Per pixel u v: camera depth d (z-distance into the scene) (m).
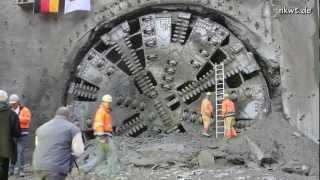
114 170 13.59
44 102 18.73
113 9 18.83
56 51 18.91
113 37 18.88
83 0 18.56
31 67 18.91
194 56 18.66
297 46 17.92
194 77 18.58
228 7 18.52
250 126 18.02
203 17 18.88
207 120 17.75
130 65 18.77
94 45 19.06
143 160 15.40
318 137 17.22
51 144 8.36
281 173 14.45
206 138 17.70
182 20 18.73
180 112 18.62
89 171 14.00
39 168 8.33
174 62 18.64
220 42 18.56
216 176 13.64
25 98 18.80
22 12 19.12
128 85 18.78
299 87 17.75
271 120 17.73
